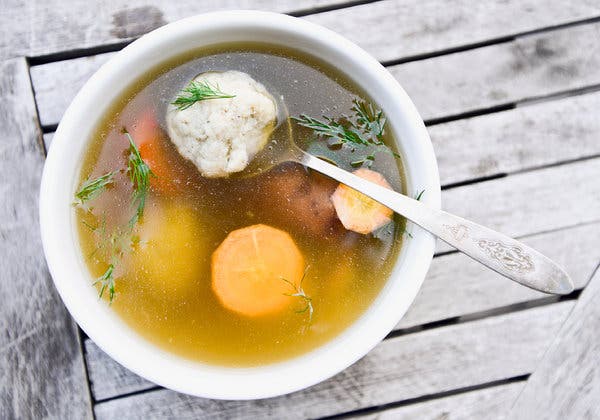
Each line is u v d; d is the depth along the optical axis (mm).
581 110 422
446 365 412
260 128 373
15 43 409
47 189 354
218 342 375
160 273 377
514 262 358
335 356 355
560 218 418
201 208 381
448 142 418
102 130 371
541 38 423
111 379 402
